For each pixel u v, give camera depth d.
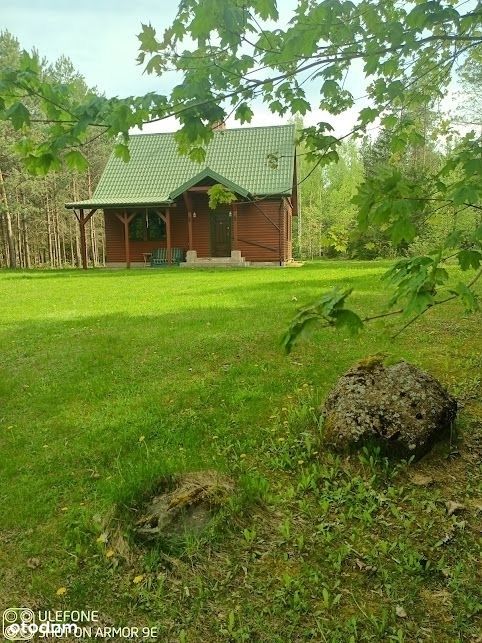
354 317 1.58
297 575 2.44
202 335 6.41
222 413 4.14
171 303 9.40
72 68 37.06
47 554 2.72
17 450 3.84
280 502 2.98
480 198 1.89
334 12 2.09
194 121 2.25
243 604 2.29
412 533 2.67
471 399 4.02
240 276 14.76
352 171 38.94
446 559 2.49
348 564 2.49
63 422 4.23
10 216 33.88
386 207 1.89
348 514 2.82
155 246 24.55
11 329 7.67
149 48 2.15
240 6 2.08
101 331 7.12
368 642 2.07
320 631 2.11
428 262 1.70
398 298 1.70
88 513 2.98
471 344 5.39
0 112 1.97
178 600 2.35
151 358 5.65
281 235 22.62
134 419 4.14
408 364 3.60
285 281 12.40
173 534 2.66
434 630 2.11
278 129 25.48
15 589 2.50
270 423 3.95
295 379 4.75
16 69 1.92
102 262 51.44
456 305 7.25
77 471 3.50
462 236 1.96
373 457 3.21
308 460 3.38
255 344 5.87
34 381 5.22
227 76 2.25
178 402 4.41
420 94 3.48
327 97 3.21
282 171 23.41
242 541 2.66
